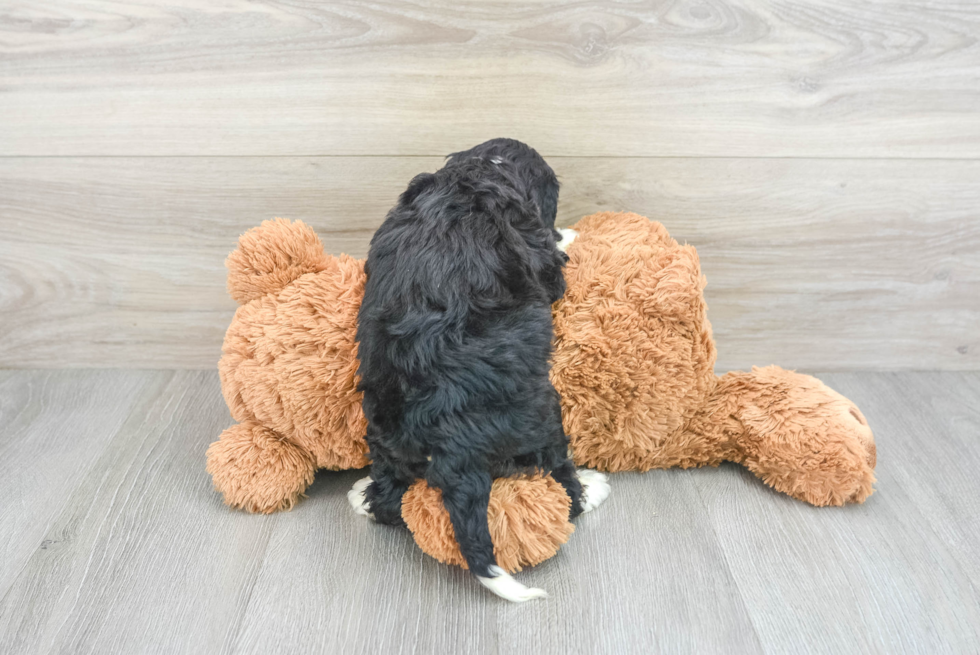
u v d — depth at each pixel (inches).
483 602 36.8
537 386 35.9
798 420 43.2
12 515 42.6
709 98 49.0
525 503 36.3
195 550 40.1
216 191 51.8
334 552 40.1
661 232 45.0
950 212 52.6
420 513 36.7
